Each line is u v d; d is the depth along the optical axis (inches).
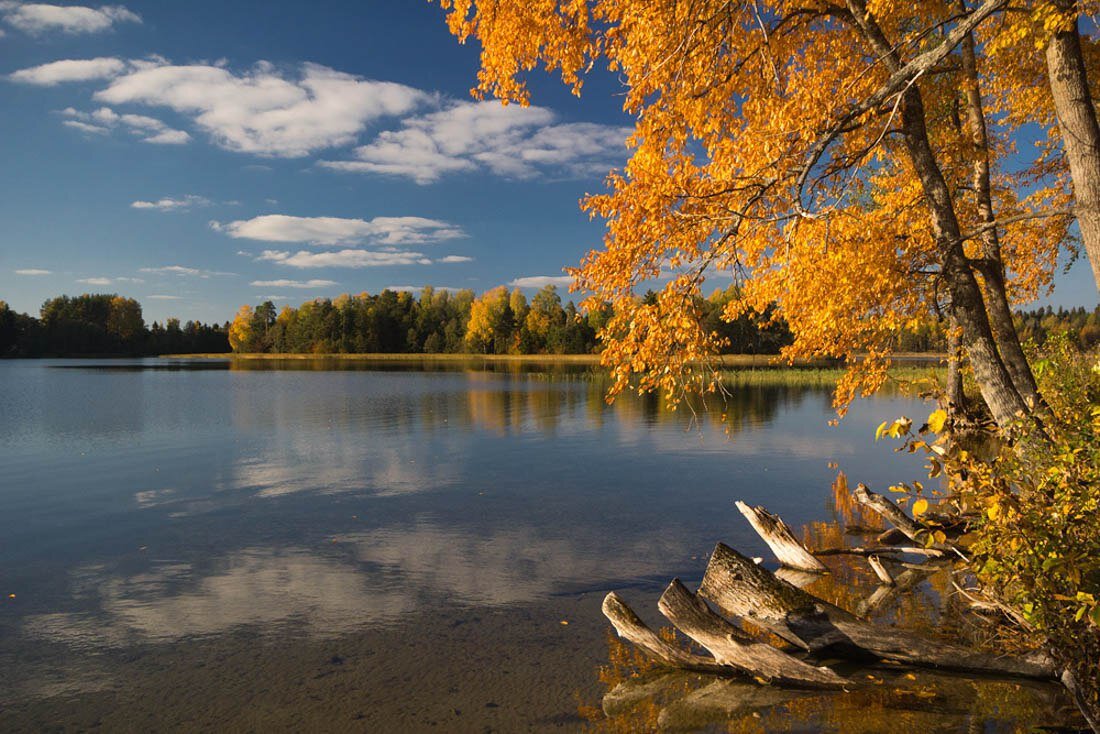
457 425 874.8
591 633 231.3
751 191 260.4
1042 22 223.0
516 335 4690.0
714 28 286.2
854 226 285.3
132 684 195.5
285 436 772.0
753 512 323.6
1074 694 160.9
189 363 3939.5
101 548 336.5
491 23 303.4
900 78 233.8
